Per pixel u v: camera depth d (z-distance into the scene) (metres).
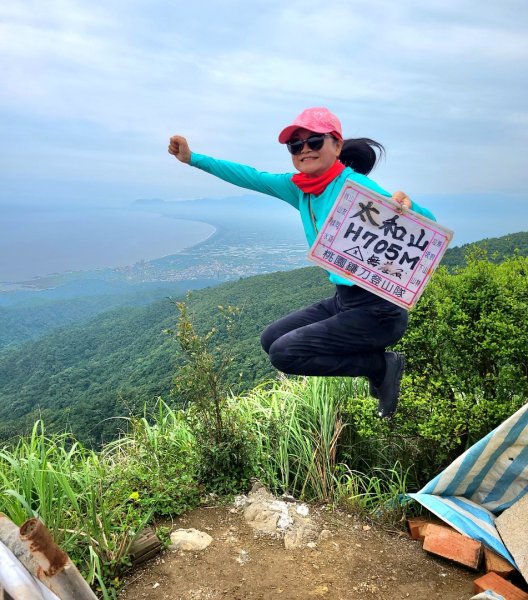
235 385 4.50
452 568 2.83
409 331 3.81
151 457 3.62
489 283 3.64
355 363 2.34
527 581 2.63
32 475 2.92
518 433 3.00
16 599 0.94
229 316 3.88
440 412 3.58
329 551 2.96
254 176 2.72
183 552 2.88
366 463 4.03
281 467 3.69
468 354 3.71
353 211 2.25
